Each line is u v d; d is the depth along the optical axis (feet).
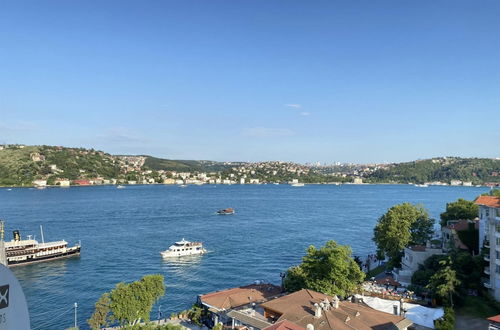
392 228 345.31
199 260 456.45
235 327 204.85
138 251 502.38
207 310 258.57
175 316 264.31
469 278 255.50
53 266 427.33
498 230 242.37
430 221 380.78
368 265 390.01
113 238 587.68
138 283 236.84
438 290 241.55
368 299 233.96
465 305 240.32
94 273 400.88
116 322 253.85
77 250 476.13
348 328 171.32
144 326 213.05
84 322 272.10
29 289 346.95
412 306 224.94
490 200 275.59
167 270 412.57
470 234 311.47
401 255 358.02
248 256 477.36
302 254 490.08
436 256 298.97
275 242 565.94
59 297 325.01
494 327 178.40
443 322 198.39
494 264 244.63
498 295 238.48
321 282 253.24
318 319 178.50
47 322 272.72
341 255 264.31
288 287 270.87
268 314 208.44
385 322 184.55
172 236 609.01
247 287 286.87
